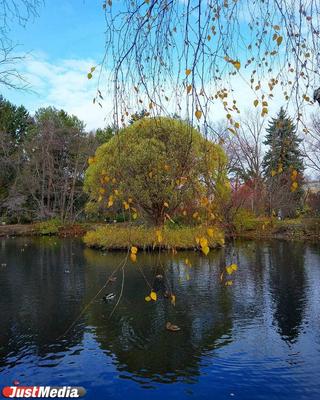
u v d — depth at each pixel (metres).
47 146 26.33
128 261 11.83
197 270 10.13
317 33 2.39
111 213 17.78
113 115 2.80
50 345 5.10
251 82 2.71
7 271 10.66
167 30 2.50
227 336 5.32
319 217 20.27
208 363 4.49
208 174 3.26
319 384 3.98
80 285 8.62
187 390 3.90
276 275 9.48
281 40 2.36
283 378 4.12
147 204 13.04
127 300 7.18
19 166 27.72
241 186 18.77
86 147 27.56
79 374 4.27
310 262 11.48
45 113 32.38
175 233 13.73
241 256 12.72
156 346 5.01
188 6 2.26
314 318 6.04
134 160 12.23
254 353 4.74
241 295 7.49
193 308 6.62
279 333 5.41
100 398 3.78
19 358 4.71
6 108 29.67
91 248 15.86
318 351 4.78
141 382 4.08
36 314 6.46
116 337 5.34
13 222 28.69
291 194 21.20
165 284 8.47
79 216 28.89
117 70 2.67
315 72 2.47
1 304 7.14
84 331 5.59
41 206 26.02
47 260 12.69
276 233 19.61
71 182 28.59
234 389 3.91
